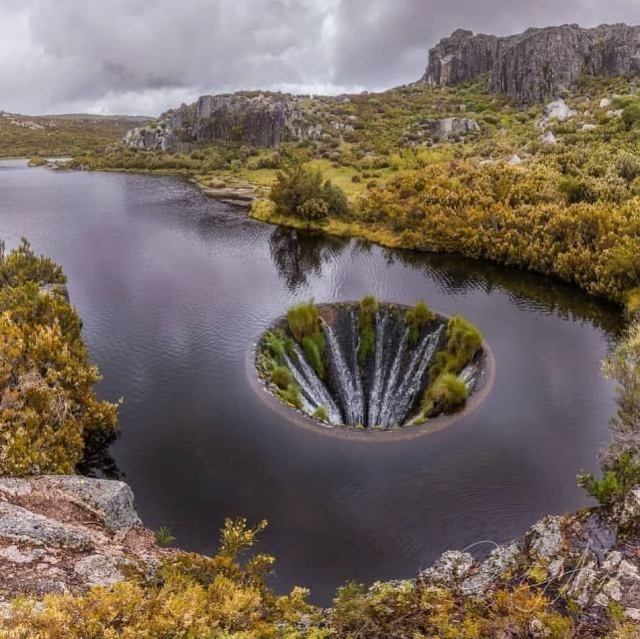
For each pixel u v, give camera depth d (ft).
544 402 68.23
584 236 117.39
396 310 93.91
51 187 256.93
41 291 93.40
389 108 422.82
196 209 199.11
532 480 53.88
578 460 57.00
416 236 145.38
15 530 29.60
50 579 26.07
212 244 150.51
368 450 58.39
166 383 73.20
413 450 58.34
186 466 56.59
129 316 97.30
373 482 53.57
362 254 141.90
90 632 19.44
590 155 177.37
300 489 52.90
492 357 79.82
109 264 129.80
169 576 26.13
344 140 339.98
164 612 21.12
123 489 40.45
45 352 59.26
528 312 100.12
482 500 51.01
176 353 82.23
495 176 164.66
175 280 118.52
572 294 109.40
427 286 115.65
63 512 36.42
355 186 214.69
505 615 23.94
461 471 55.01
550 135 221.05
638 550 29.48
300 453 58.03
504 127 312.09
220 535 47.57
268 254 141.59
